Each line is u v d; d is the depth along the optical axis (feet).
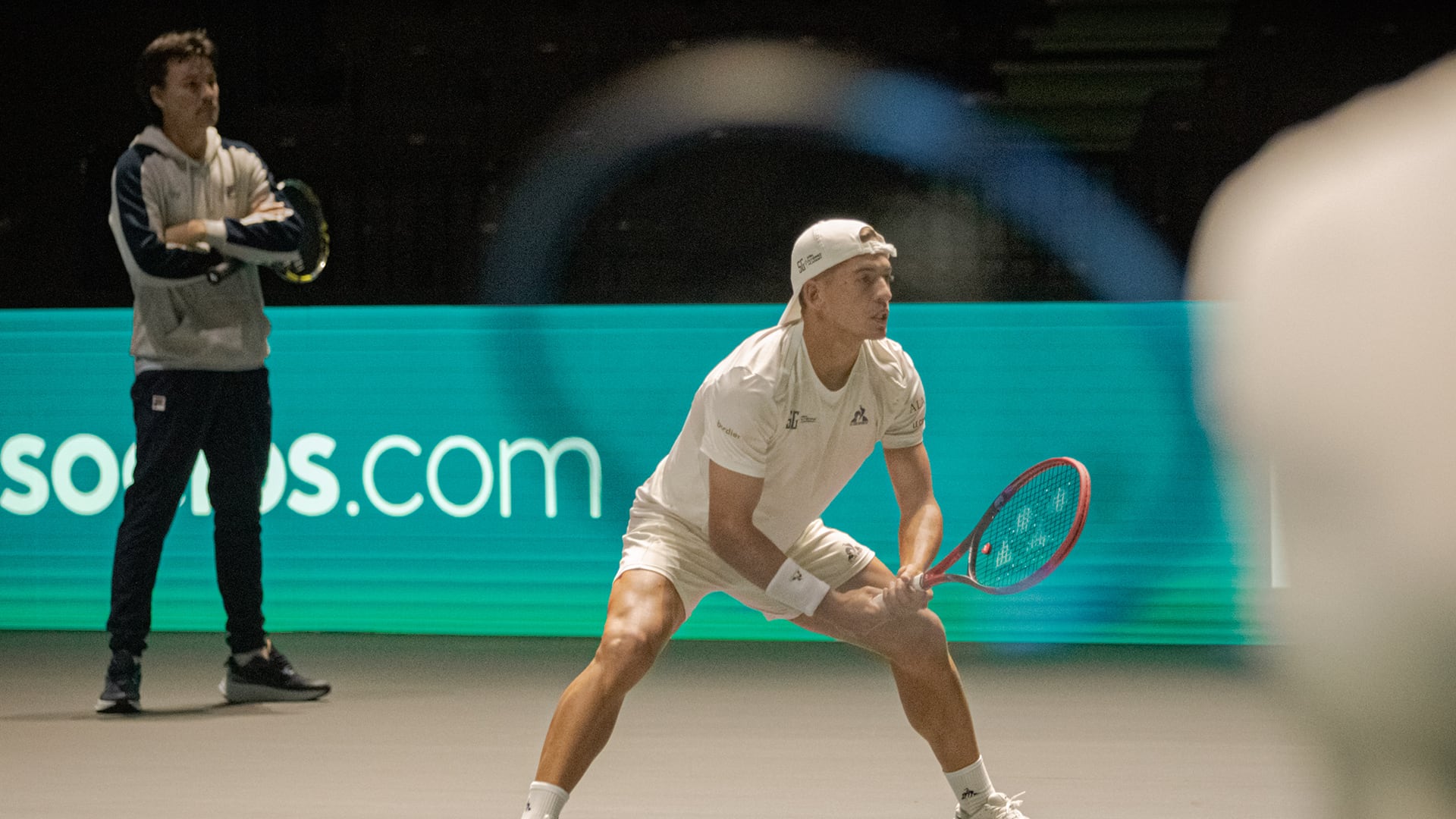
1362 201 3.71
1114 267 80.48
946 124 86.22
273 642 57.16
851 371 26.43
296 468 59.11
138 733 40.47
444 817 31.22
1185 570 55.93
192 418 43.70
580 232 83.46
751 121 85.97
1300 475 3.85
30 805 32.48
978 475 56.90
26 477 59.93
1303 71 87.15
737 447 25.08
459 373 58.39
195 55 43.70
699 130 85.71
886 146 85.71
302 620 59.06
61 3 86.02
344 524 58.95
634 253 82.74
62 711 44.09
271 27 86.79
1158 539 56.03
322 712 43.65
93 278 78.28
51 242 81.30
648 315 57.67
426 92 86.63
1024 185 82.33
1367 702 3.94
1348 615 3.86
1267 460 3.96
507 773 35.47
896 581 25.53
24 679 49.78
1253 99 85.46
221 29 86.38
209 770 35.91
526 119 85.81
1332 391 3.72
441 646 56.13
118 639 43.65
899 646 26.25
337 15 87.81
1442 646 3.77
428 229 81.35
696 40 87.97
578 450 58.13
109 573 59.57
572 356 57.98
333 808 32.09
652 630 25.21
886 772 35.40
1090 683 47.96
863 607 25.18
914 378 27.40
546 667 51.44
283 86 87.30
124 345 59.16
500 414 58.34
